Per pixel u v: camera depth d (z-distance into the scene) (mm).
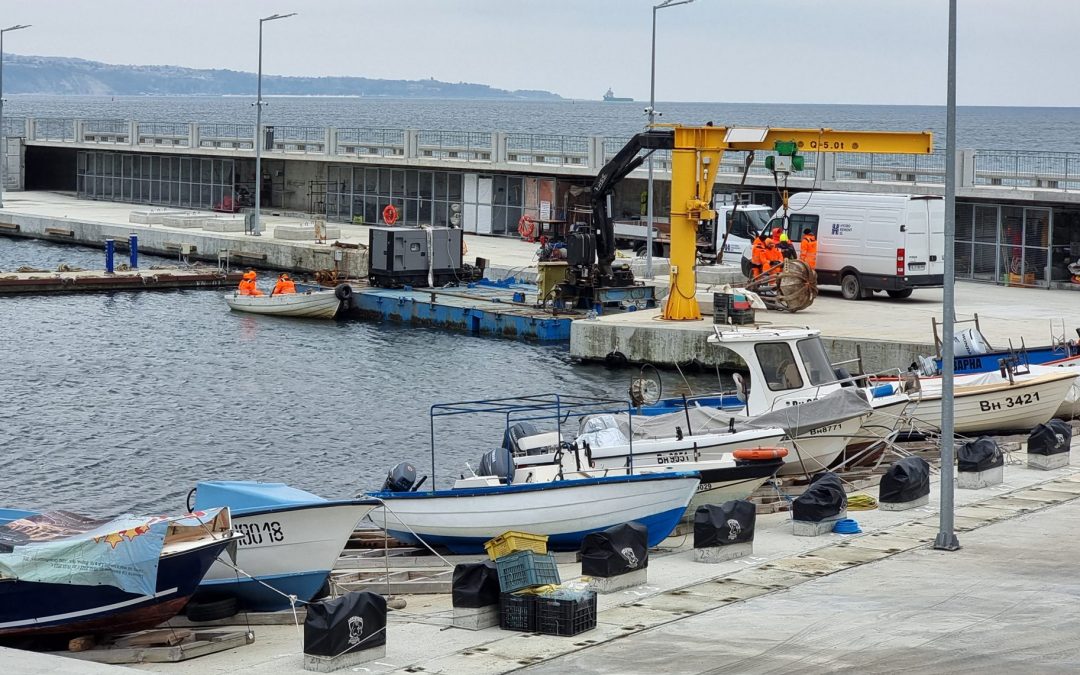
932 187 56469
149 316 54250
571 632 16219
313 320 54406
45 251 76125
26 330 50125
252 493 19328
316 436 34281
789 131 41219
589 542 18344
